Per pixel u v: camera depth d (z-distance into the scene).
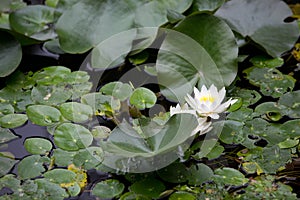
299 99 1.99
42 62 2.06
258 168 1.88
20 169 1.86
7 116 1.95
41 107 1.96
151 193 1.83
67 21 2.05
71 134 1.92
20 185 1.84
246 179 1.86
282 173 1.87
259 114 1.96
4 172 1.86
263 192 1.84
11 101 1.98
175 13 2.06
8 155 1.89
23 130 1.93
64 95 1.99
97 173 1.86
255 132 1.93
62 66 2.05
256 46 2.08
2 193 1.83
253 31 2.08
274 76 2.04
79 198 1.83
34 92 2.00
